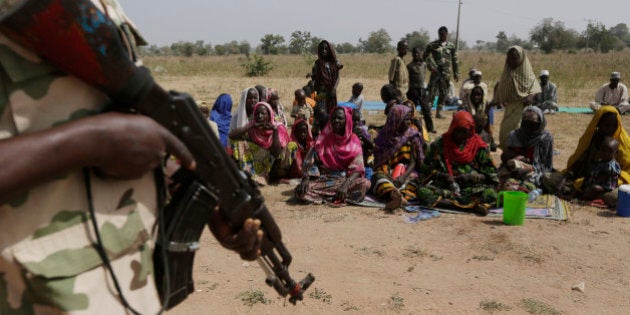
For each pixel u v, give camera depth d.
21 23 1.02
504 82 9.07
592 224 5.83
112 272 1.24
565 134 11.79
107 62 1.11
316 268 4.59
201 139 1.34
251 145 7.62
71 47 1.07
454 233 5.52
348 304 3.96
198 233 1.48
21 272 1.12
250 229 1.53
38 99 1.12
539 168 7.08
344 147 6.73
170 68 37.38
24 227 1.11
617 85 14.24
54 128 1.07
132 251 1.30
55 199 1.14
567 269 4.62
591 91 21.47
